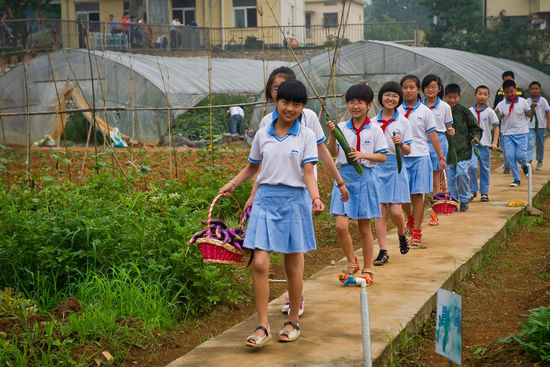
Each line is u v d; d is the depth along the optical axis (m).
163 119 21.73
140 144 21.02
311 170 4.93
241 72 27.48
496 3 36.19
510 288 7.06
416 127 7.97
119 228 6.84
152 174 13.76
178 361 4.69
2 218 6.92
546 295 6.45
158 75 22.80
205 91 23.47
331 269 7.16
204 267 6.31
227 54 32.28
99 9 35.84
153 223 6.97
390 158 7.21
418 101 8.12
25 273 6.39
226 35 34.88
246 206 5.29
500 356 4.92
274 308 5.90
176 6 35.88
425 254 7.61
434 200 8.48
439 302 4.38
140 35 29.22
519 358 4.75
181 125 22.52
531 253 8.54
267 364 4.57
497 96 14.17
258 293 4.89
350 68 22.02
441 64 21.12
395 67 21.61
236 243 4.88
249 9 35.44
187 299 6.29
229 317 6.19
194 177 10.89
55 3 35.94
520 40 34.44
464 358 5.15
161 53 29.05
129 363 4.96
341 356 4.66
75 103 22.39
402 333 5.16
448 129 8.88
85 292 6.00
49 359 4.61
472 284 7.10
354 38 35.62
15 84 22.70
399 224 7.32
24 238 6.46
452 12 36.62
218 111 24.19
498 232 8.75
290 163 4.88
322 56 22.19
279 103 4.84
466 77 21.11
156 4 35.09
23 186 9.66
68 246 6.57
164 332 5.54
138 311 5.76
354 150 6.19
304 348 4.84
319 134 5.29
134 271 6.38
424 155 7.96
